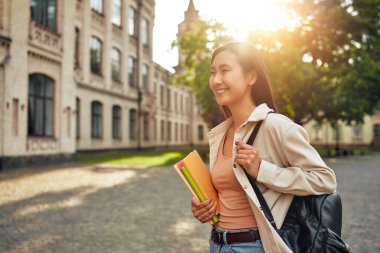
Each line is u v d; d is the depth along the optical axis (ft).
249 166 5.39
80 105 86.89
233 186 5.85
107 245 17.56
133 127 118.21
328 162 79.15
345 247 5.08
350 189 37.17
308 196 5.41
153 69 133.18
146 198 30.68
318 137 184.44
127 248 17.13
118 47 106.11
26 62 55.77
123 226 21.22
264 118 5.65
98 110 96.53
